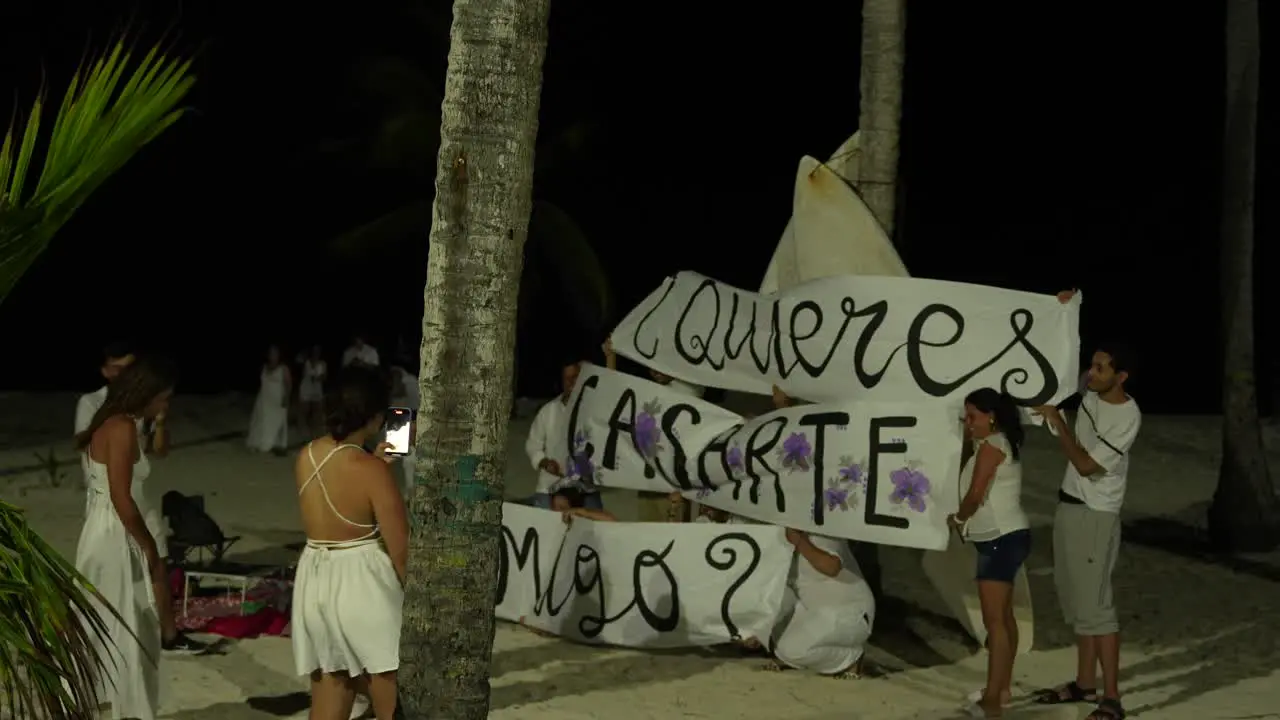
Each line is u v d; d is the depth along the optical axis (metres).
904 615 10.18
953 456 8.27
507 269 4.96
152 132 4.57
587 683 8.30
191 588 9.78
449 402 4.96
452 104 4.93
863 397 8.61
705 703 7.96
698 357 9.48
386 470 5.72
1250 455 13.08
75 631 4.41
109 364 8.09
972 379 8.34
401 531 5.64
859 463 8.49
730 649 9.14
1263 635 9.89
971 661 9.09
